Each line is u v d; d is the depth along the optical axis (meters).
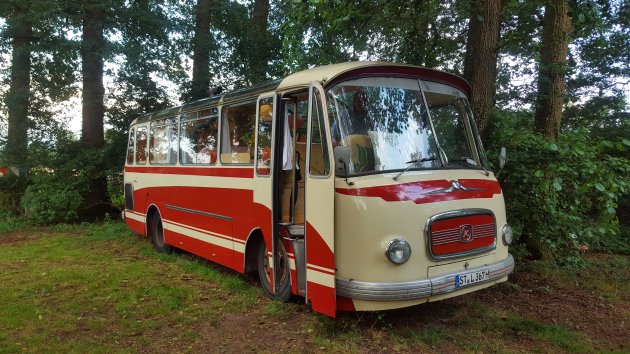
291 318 5.50
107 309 5.97
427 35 9.12
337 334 4.98
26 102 14.25
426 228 4.62
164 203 9.09
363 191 4.58
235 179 6.72
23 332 5.19
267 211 5.97
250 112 6.46
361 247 4.52
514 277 7.11
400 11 8.72
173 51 15.09
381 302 4.46
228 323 5.45
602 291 6.55
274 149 5.73
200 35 15.10
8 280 7.32
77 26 13.66
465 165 5.52
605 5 7.00
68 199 13.70
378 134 5.05
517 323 5.29
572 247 8.24
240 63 16.12
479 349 4.62
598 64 14.75
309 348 4.69
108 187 15.38
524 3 8.55
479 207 5.09
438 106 5.58
